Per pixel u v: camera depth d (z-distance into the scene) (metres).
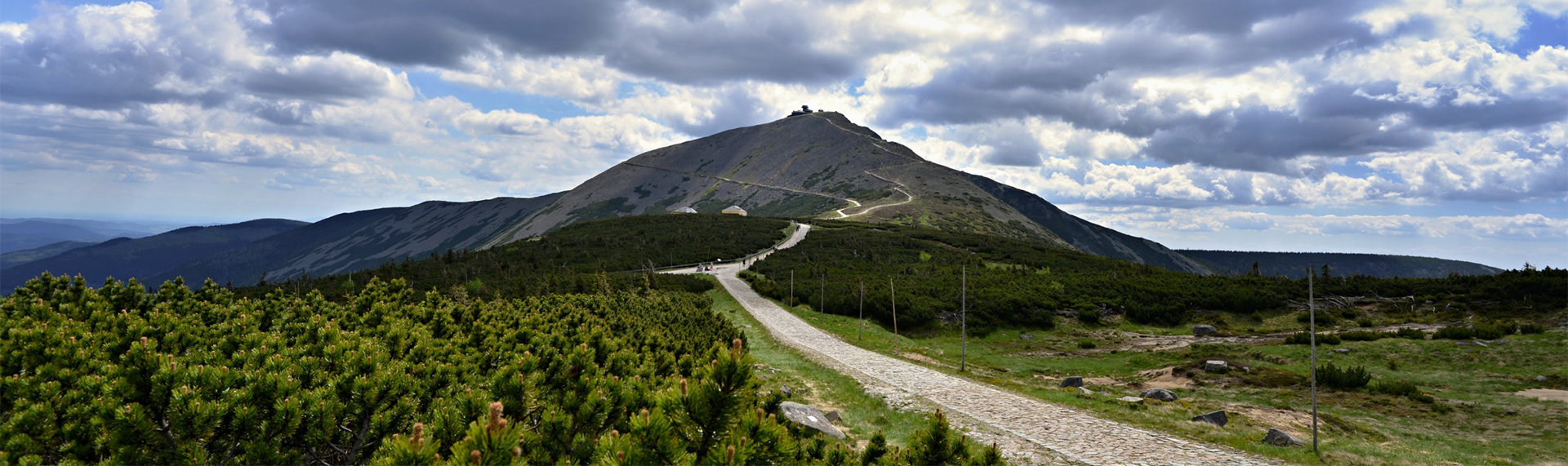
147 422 6.11
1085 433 18.95
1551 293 49.56
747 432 4.96
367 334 15.26
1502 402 25.61
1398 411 25.02
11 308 15.83
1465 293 55.62
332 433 7.15
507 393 6.91
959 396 25.19
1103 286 70.12
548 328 20.06
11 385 7.84
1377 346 37.75
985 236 166.75
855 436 18.11
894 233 159.50
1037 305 63.53
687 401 5.23
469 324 20.22
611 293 68.38
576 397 7.03
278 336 11.23
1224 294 63.69
